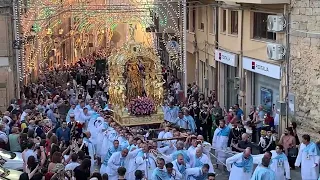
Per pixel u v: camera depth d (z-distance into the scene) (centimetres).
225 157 2016
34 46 3681
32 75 3956
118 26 6028
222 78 3064
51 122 2320
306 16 2166
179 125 2294
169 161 1664
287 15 2277
